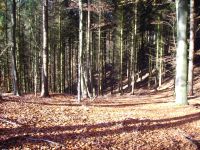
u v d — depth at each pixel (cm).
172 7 3284
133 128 1115
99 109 1513
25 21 4116
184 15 1605
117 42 4041
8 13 3519
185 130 1170
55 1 3675
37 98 2006
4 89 3822
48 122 1098
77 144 899
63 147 861
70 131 1006
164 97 2675
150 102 2016
